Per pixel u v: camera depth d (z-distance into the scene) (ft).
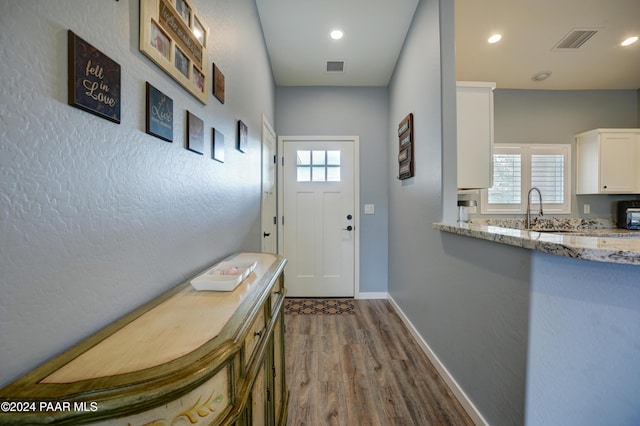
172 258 3.06
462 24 7.67
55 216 1.72
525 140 11.50
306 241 11.13
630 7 7.09
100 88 2.02
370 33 8.11
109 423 1.45
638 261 2.52
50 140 1.68
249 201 6.35
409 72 7.98
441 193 5.94
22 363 1.55
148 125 2.60
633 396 3.18
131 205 2.40
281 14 7.32
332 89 11.07
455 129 5.89
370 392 5.47
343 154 11.09
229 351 1.86
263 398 3.17
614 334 3.20
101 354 1.75
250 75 6.42
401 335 7.88
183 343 1.89
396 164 9.67
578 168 11.49
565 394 3.38
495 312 4.14
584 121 11.44
